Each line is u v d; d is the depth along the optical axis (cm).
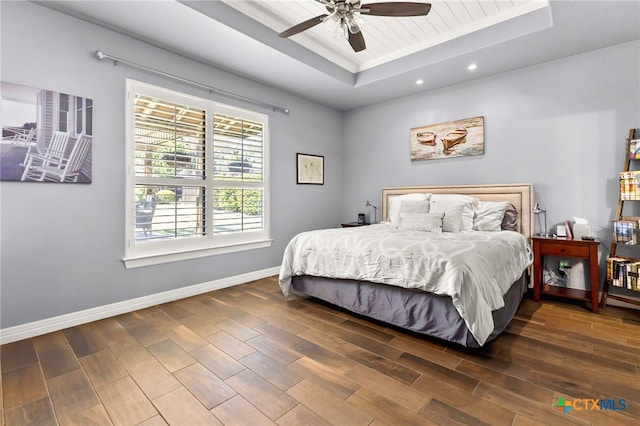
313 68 351
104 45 266
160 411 147
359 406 149
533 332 232
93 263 262
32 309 233
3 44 218
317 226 486
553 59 327
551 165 332
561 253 293
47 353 204
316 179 481
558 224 328
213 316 269
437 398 154
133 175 286
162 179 307
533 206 339
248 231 388
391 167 472
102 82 265
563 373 176
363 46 247
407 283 220
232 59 326
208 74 340
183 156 322
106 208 269
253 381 171
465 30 313
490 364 186
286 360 193
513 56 321
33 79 230
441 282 204
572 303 301
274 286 366
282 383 168
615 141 297
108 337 227
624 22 257
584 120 313
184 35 278
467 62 336
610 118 299
